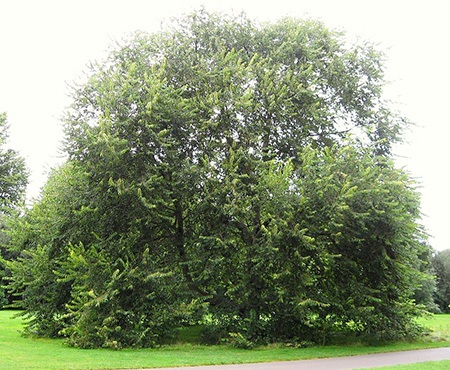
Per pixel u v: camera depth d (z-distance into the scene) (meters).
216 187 23.17
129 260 23.39
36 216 28.56
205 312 22.62
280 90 24.89
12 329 30.92
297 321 23.67
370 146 26.02
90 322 21.55
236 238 24.34
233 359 18.08
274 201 22.48
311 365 16.78
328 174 22.30
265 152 26.59
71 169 25.42
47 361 15.92
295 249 21.84
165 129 23.28
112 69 25.72
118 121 22.67
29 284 26.16
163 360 17.28
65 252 25.30
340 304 23.08
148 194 22.94
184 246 25.34
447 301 69.75
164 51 26.88
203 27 28.05
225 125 25.08
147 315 22.39
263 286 23.84
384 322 23.86
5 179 48.56
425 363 16.50
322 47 28.16
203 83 25.73
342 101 28.67
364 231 22.75
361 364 17.05
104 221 24.16
